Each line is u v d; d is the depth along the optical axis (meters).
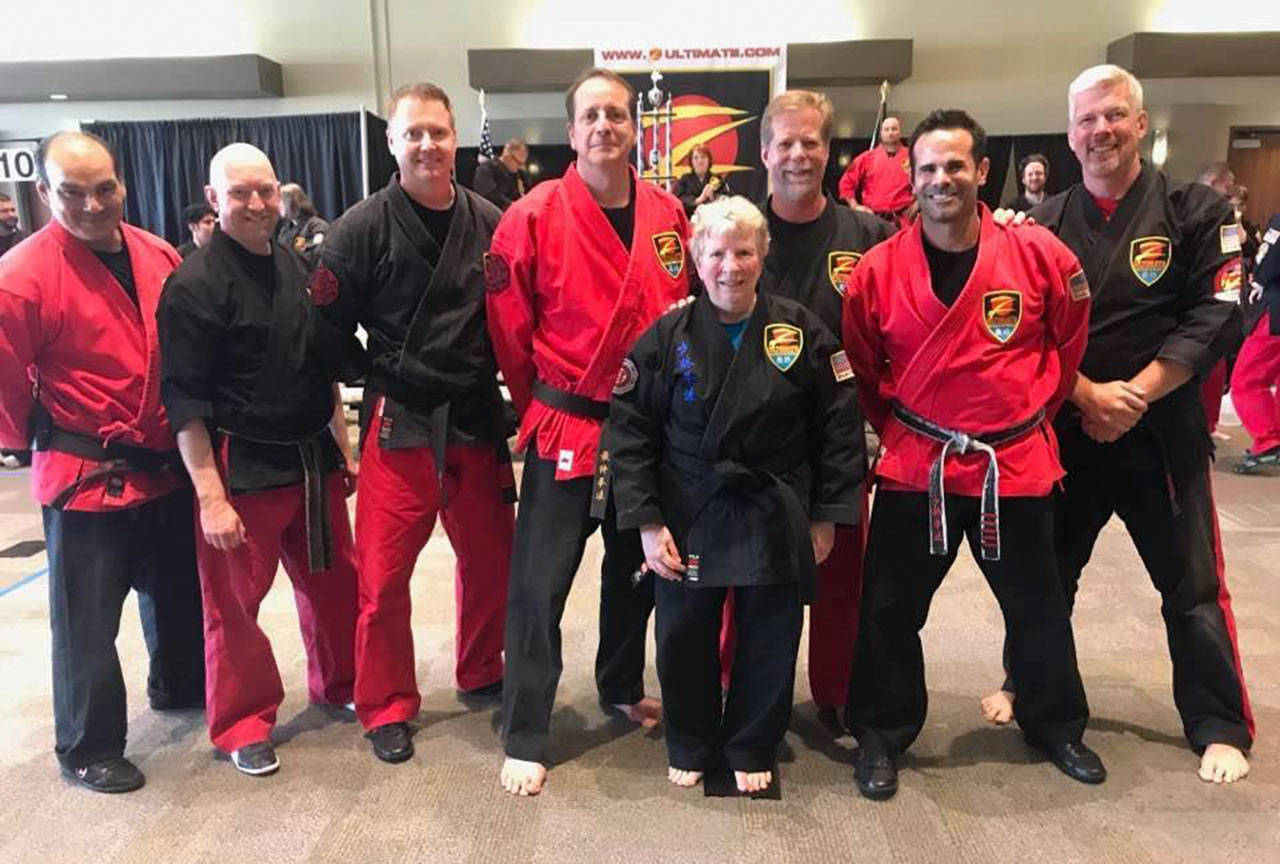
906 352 1.96
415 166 2.03
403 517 2.16
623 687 2.38
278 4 8.23
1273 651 2.72
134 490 2.07
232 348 2.05
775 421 1.87
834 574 2.24
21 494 4.95
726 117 7.57
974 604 3.14
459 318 2.12
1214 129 8.02
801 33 8.14
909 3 8.04
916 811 1.96
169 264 2.17
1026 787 2.04
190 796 2.05
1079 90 1.99
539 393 2.07
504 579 2.40
